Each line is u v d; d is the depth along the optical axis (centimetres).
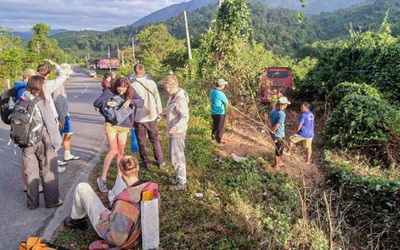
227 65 1528
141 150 670
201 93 1380
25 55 3659
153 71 3656
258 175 711
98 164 712
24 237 456
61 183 624
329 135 1026
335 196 662
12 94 545
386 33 1553
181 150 589
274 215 560
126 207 395
